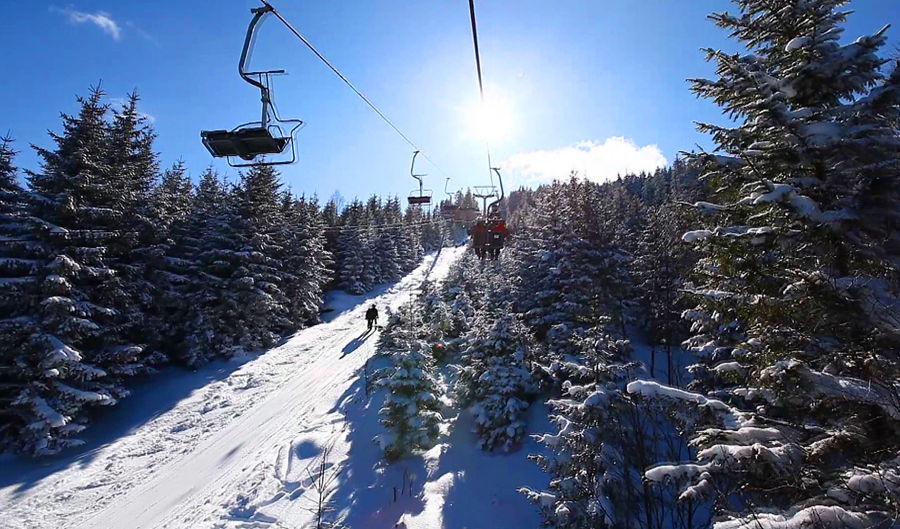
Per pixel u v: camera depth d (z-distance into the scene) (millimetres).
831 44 5352
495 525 10391
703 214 6137
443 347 22375
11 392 15188
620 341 9297
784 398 5297
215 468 13781
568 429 7816
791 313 5141
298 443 14844
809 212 4570
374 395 18281
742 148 6090
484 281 29844
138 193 21547
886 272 4688
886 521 3727
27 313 15297
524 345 15266
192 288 25312
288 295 33656
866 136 4801
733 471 4578
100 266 17547
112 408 18188
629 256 20250
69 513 11633
